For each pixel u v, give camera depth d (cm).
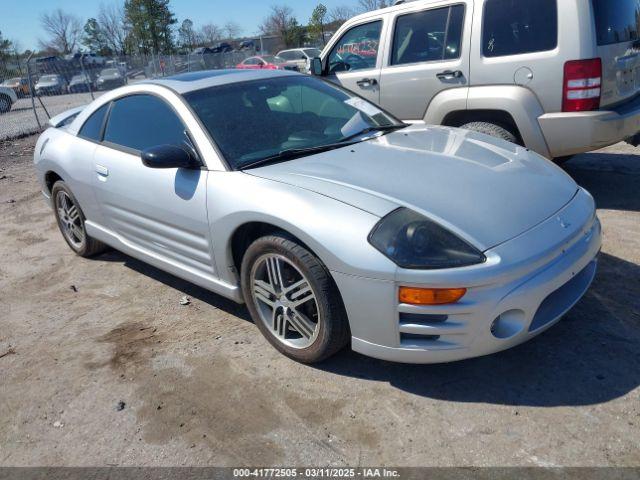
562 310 259
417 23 522
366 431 241
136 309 372
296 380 279
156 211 341
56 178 470
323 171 287
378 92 561
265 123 337
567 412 240
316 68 602
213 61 2478
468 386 263
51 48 5638
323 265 260
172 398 275
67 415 272
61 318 370
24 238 541
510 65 462
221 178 300
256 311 304
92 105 425
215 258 314
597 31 429
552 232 250
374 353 255
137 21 5162
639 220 435
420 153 312
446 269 229
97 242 451
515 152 327
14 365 319
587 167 586
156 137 349
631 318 303
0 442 259
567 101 441
